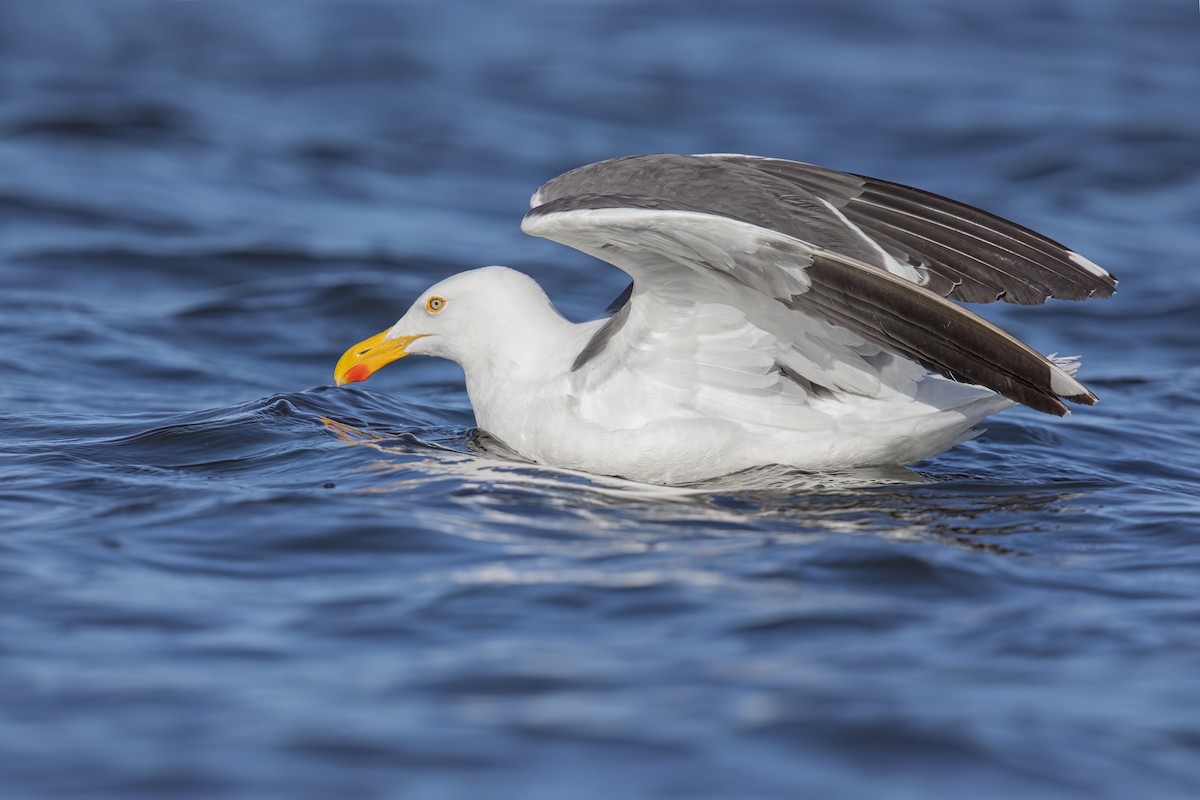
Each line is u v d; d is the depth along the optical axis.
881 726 7.62
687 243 10.77
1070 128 27.28
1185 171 25.34
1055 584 9.72
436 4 36.78
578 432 12.51
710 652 8.51
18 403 14.33
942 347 10.51
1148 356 17.78
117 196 22.98
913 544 10.41
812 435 12.34
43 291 18.86
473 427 14.06
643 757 7.32
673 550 10.26
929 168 25.27
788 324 11.83
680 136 26.83
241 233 21.59
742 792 7.05
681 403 12.42
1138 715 7.82
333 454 12.53
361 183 24.52
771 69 31.34
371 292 18.91
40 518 10.62
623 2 37.16
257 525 10.55
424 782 7.09
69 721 7.61
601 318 13.22
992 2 37.56
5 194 22.50
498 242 21.86
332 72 30.70
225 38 33.03
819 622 8.95
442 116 28.05
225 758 7.26
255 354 17.00
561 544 10.36
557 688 8.02
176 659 8.36
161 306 18.52
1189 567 10.08
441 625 8.87
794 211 11.67
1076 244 21.66
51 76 29.34
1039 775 7.23
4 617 8.84
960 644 8.69
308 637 8.69
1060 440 14.18
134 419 13.84
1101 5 37.66
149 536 10.31
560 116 28.17
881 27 35.03
